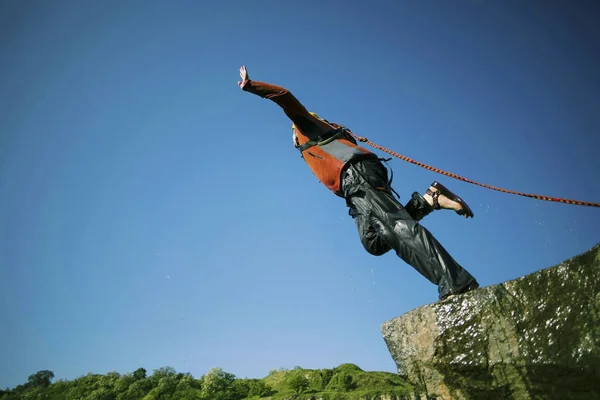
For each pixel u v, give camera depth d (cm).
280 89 613
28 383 16462
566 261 379
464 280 467
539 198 532
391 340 475
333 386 11631
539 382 368
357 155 588
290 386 12050
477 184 580
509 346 383
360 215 573
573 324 356
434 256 487
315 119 642
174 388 13538
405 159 631
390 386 11194
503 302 400
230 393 12850
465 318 416
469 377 403
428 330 435
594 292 353
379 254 568
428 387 432
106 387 14362
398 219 527
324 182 619
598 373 334
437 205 588
